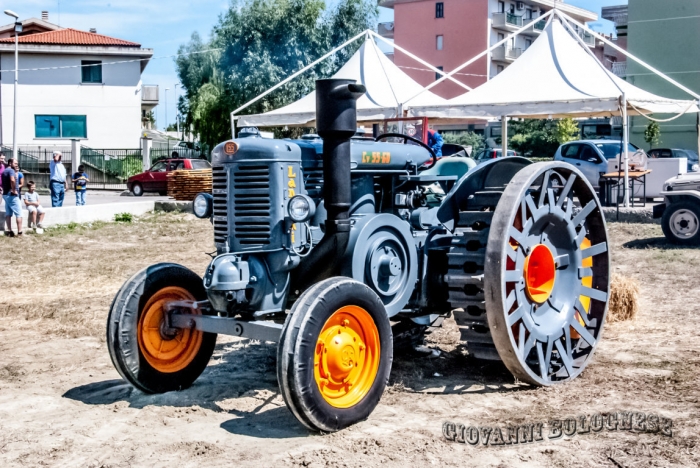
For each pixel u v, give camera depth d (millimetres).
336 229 4523
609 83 15078
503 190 5223
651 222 15078
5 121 35469
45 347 6539
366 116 16516
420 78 51750
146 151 34500
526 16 53688
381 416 4504
